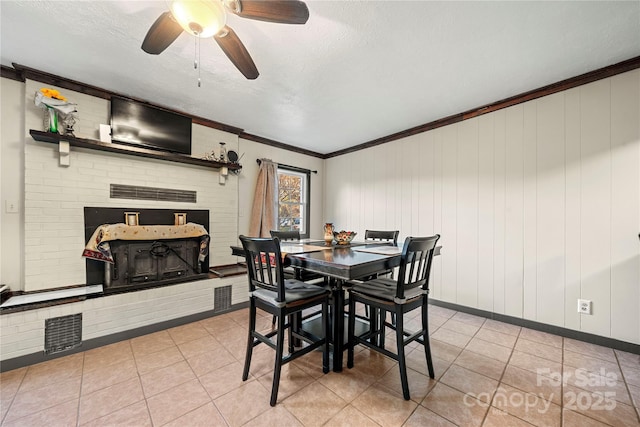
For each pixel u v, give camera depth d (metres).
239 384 1.69
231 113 3.08
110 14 1.59
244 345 2.24
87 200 2.46
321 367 1.89
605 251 2.17
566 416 1.41
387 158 3.86
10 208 2.18
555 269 2.41
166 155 2.79
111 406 1.50
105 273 2.48
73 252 2.38
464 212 3.02
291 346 2.04
